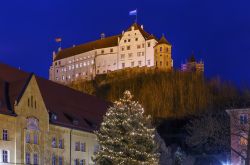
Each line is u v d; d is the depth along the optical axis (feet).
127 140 215.72
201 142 355.15
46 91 281.74
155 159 220.43
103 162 217.97
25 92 230.89
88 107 316.19
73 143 265.54
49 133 246.06
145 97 586.86
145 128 220.02
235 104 368.68
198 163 375.25
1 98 226.17
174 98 573.74
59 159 252.62
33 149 232.32
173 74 616.39
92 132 283.38
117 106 223.51
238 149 287.69
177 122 507.71
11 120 220.02
